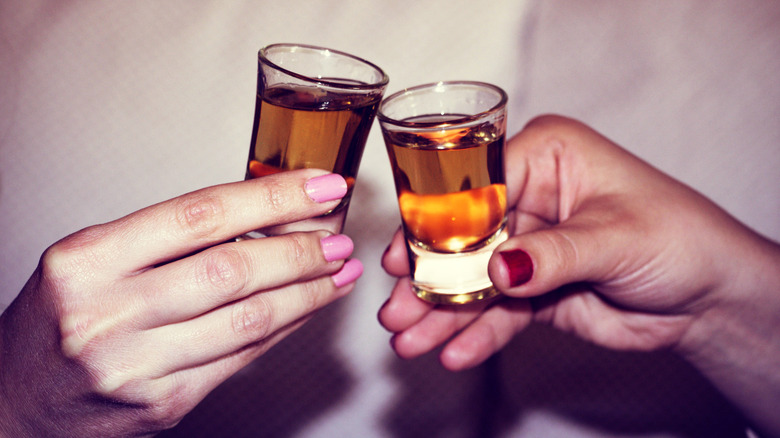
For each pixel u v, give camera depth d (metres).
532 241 0.33
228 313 0.31
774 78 0.61
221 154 0.61
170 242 0.29
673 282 0.39
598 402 0.61
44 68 0.59
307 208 0.30
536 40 0.61
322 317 0.59
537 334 0.60
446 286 0.33
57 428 0.32
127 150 0.60
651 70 0.62
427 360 0.60
